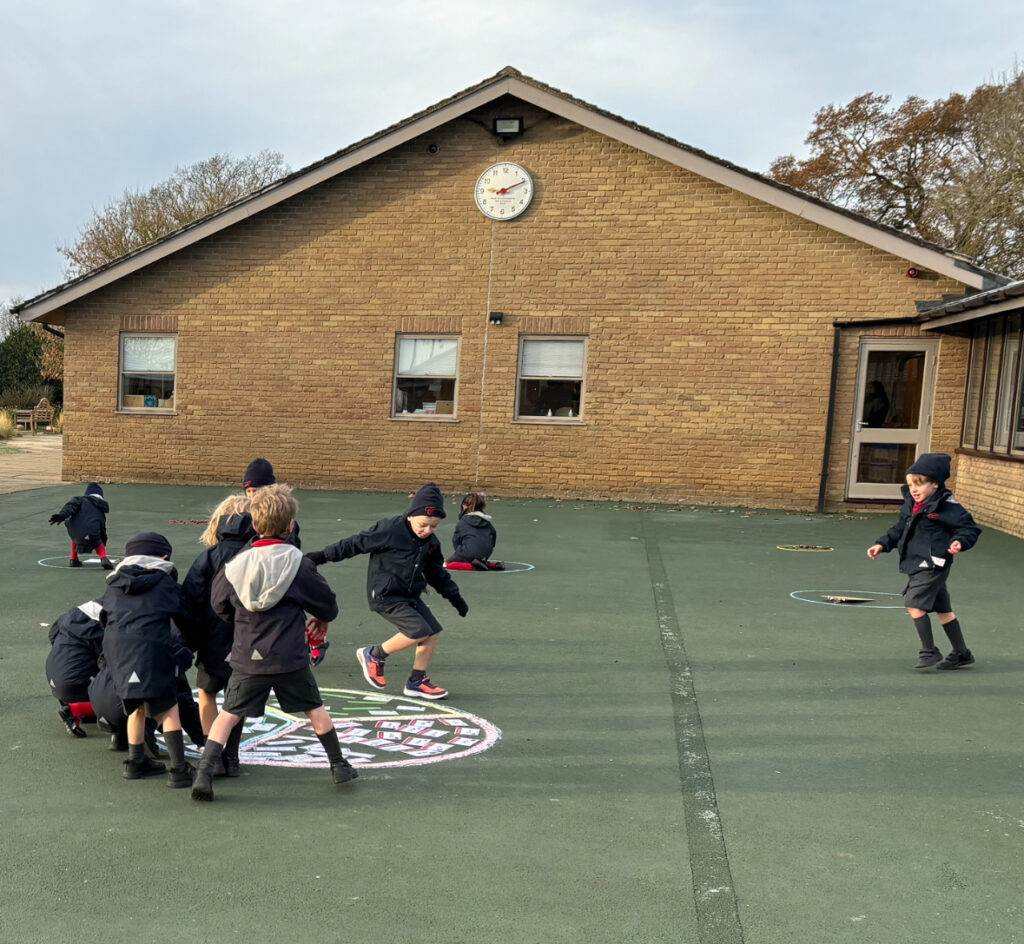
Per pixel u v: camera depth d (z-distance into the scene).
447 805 3.95
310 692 4.07
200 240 16.31
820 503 14.89
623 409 15.49
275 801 3.97
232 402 16.59
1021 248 29.28
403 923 3.00
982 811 3.96
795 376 14.94
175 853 3.46
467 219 15.73
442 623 7.24
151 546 4.22
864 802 4.04
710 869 3.41
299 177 15.79
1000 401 12.72
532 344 15.80
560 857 3.49
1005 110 29.66
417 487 16.20
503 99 15.51
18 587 8.34
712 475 15.28
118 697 4.13
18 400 45.59
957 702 5.45
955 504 6.07
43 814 3.79
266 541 4.04
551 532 12.22
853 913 3.12
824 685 5.74
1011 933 3.01
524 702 5.38
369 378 16.19
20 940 2.86
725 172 14.66
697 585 8.84
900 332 14.54
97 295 16.77
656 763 4.46
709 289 15.11
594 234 15.38
